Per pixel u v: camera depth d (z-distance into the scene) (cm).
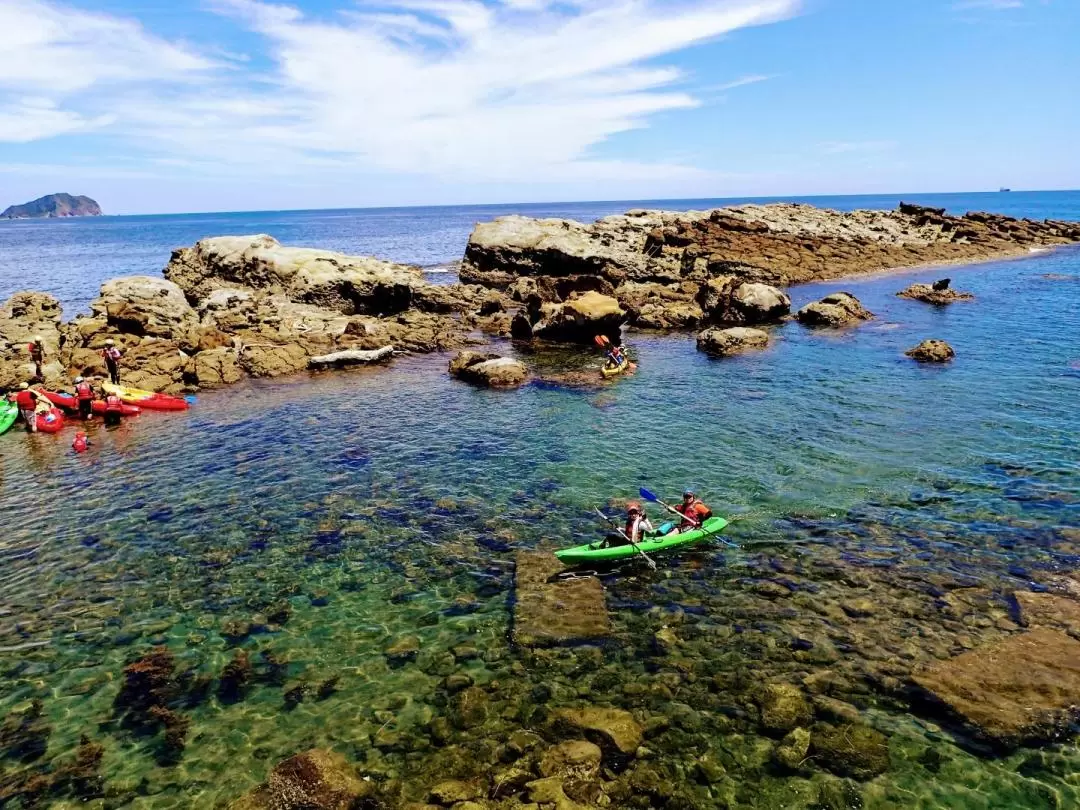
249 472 2011
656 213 7500
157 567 1465
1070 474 1748
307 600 1326
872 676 1035
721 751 902
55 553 1535
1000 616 1171
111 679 1101
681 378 3006
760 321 4309
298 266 4834
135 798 862
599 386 2919
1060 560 1348
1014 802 808
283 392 2961
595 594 1305
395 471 1994
